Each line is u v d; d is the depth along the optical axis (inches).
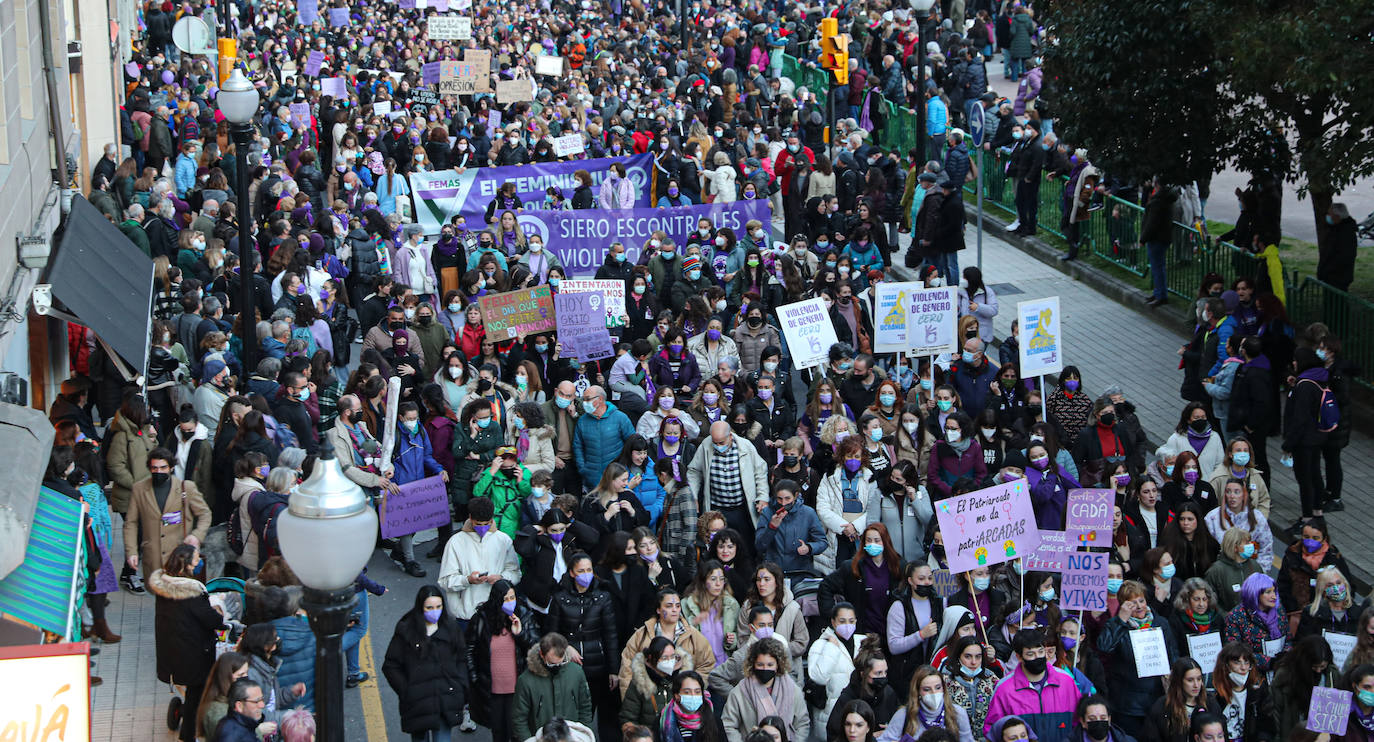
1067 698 430.0
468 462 595.8
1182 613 477.1
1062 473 580.1
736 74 1501.0
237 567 535.5
